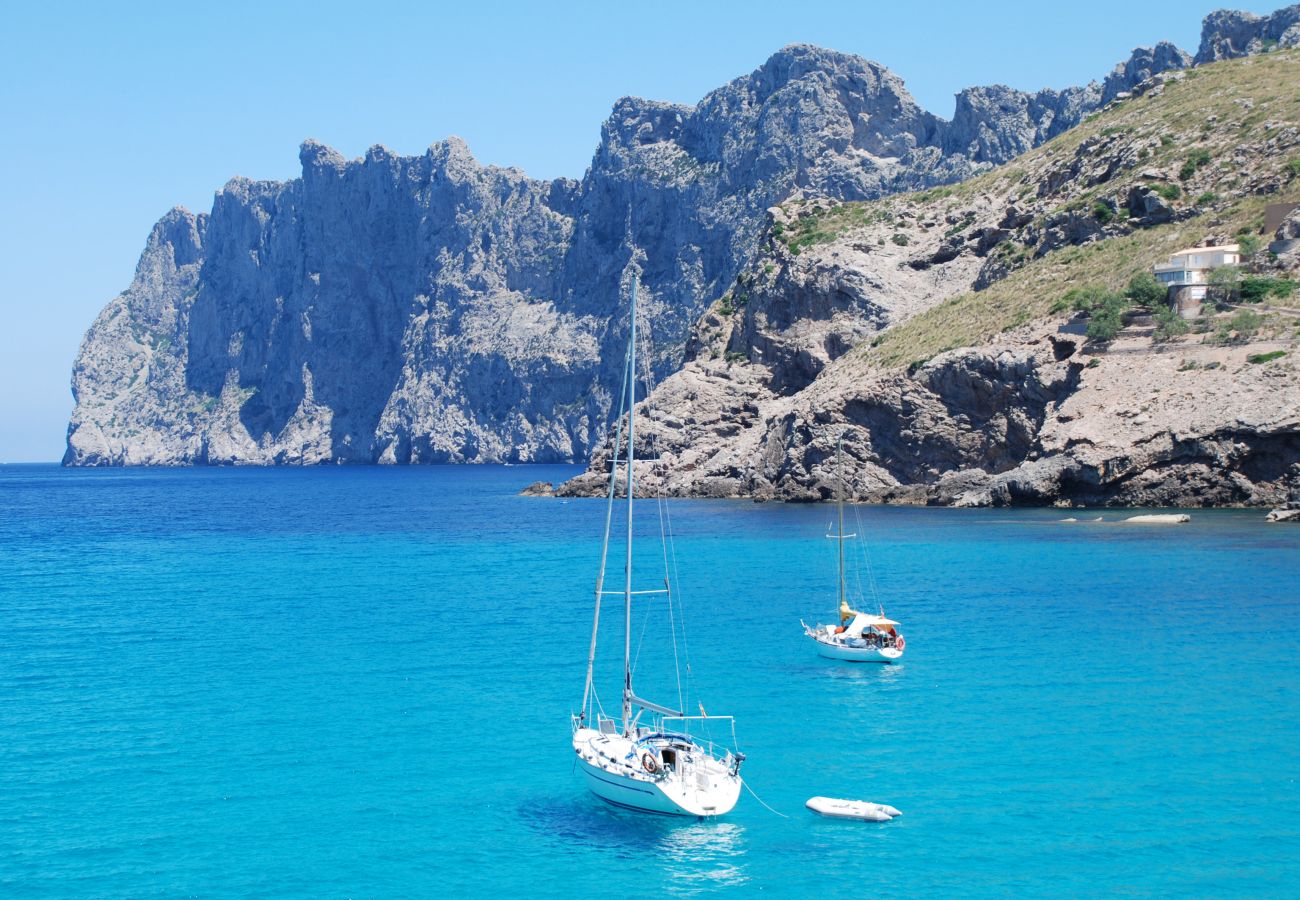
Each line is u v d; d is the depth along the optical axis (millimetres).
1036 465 138625
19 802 45844
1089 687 58906
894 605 81250
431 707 58219
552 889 38594
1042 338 149625
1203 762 48031
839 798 45250
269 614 85375
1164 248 158750
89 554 135250
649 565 106438
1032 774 47188
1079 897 37438
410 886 38906
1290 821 42375
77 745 52656
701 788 43719
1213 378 131750
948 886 38281
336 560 120812
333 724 55500
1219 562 93250
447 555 122750
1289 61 197000
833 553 109125
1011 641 69188
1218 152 172500
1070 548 104062
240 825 43594
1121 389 137250
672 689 61094
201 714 57375
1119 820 42719
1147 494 131000
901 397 157625
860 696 58812
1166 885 38062
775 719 55281
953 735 52156
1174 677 60219
